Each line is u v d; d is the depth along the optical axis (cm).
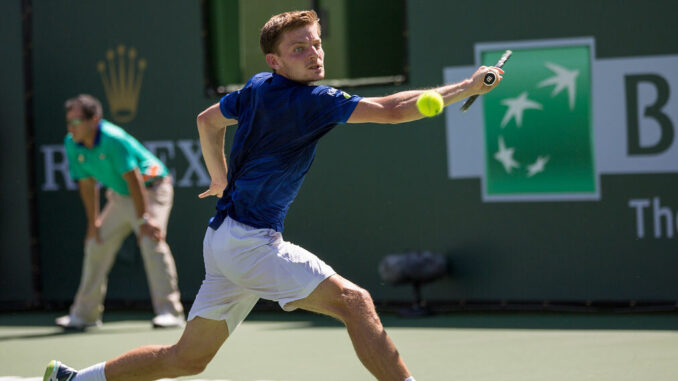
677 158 1981
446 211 2106
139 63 2267
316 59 995
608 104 2009
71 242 2330
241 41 2255
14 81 2334
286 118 988
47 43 2320
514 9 2047
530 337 1777
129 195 2003
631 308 2016
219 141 1115
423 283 2088
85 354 1762
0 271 2370
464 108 1006
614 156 2012
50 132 2327
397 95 956
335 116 970
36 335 2002
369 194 2147
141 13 2264
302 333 1905
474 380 1414
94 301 2067
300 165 1026
